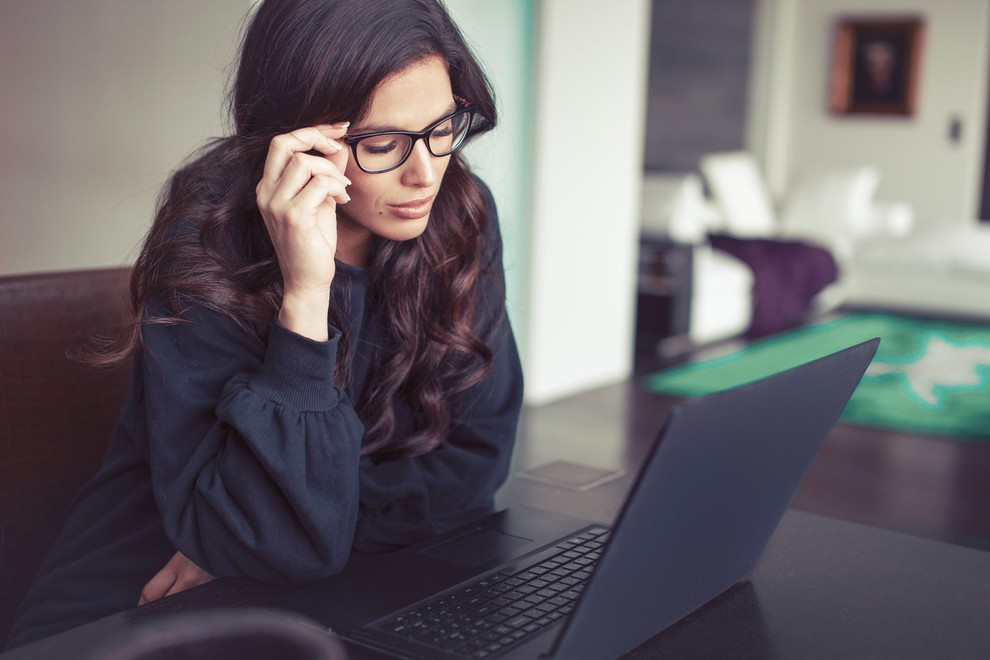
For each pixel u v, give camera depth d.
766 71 8.21
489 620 0.90
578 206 4.53
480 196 1.27
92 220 3.39
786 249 6.23
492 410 1.30
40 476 1.23
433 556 1.05
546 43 4.19
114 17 3.24
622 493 1.29
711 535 0.87
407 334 1.22
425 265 1.22
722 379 4.89
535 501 1.25
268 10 1.05
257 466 1.01
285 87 1.02
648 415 4.30
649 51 7.61
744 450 0.81
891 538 1.13
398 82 1.00
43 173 3.45
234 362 1.08
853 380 0.95
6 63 3.43
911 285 6.52
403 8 1.01
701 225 6.62
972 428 4.16
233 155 1.09
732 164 7.16
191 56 3.14
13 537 1.21
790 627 0.91
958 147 7.82
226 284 1.08
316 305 1.04
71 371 1.26
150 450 1.07
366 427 1.22
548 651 0.77
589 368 4.77
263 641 0.59
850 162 8.21
